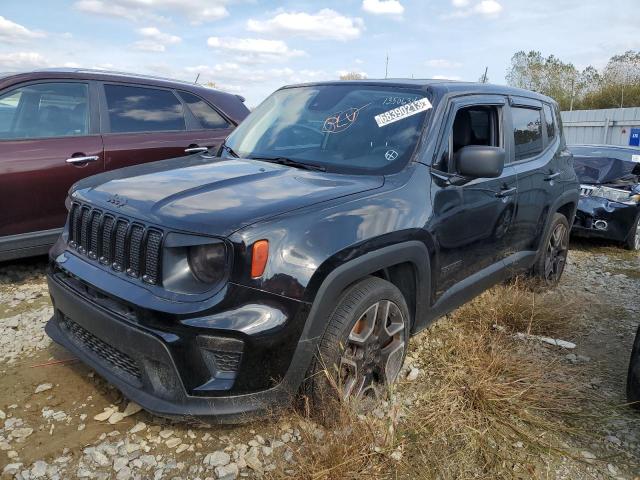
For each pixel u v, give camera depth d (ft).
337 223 7.95
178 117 17.40
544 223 14.74
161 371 7.52
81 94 15.56
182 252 7.43
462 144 11.30
